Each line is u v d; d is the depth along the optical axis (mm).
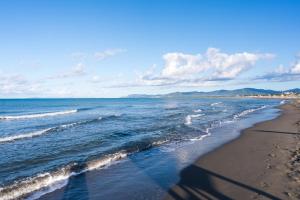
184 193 9141
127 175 11172
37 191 9484
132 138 19625
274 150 14312
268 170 10844
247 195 8570
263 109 50125
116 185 10039
